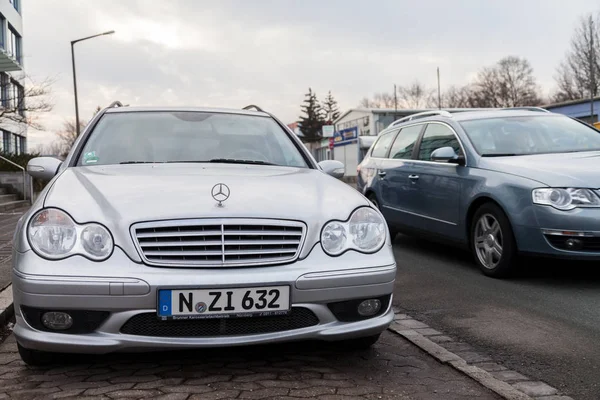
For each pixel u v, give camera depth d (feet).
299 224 9.84
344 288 9.69
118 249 9.20
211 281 9.08
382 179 24.97
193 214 9.52
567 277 17.61
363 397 9.01
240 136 14.37
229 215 9.59
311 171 13.12
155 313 9.05
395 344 11.89
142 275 9.00
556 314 13.79
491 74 264.72
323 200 10.60
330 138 138.62
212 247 9.40
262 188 10.67
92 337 9.01
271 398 8.91
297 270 9.48
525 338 12.09
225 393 9.08
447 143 20.84
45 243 9.21
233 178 11.18
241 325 9.40
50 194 10.21
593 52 163.63
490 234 17.90
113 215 9.50
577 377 9.95
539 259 20.04
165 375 9.87
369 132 165.89
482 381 9.63
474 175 18.58
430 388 9.45
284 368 10.30
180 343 9.10
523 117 21.06
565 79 177.99
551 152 18.79
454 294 16.08
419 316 14.01
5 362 10.66
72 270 8.98
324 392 9.18
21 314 9.26
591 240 15.48
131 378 9.74
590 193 15.53
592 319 13.33
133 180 10.86
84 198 9.94
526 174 16.78
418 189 21.91
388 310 10.34
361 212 10.48
